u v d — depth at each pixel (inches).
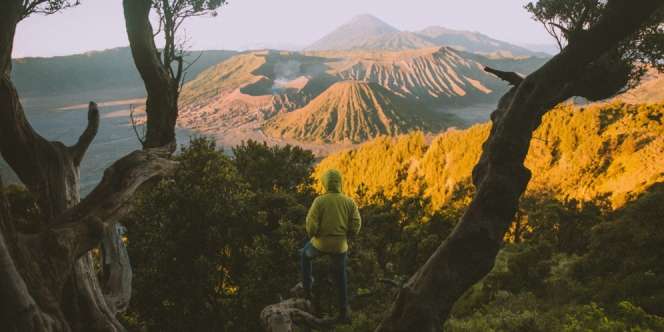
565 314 456.1
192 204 488.4
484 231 126.0
